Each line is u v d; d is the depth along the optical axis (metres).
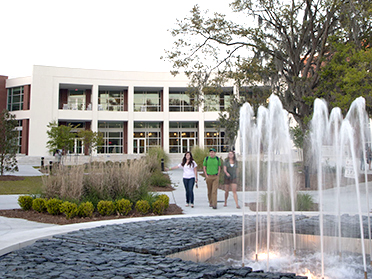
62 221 7.93
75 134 31.95
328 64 17.45
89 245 5.12
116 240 5.38
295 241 5.67
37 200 8.99
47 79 38.69
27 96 39.88
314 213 8.23
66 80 39.31
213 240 5.50
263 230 6.38
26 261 4.23
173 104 42.88
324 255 4.98
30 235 5.67
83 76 39.75
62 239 5.55
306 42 20.64
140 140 42.94
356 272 4.23
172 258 4.35
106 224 6.97
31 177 20.58
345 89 15.22
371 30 17.80
